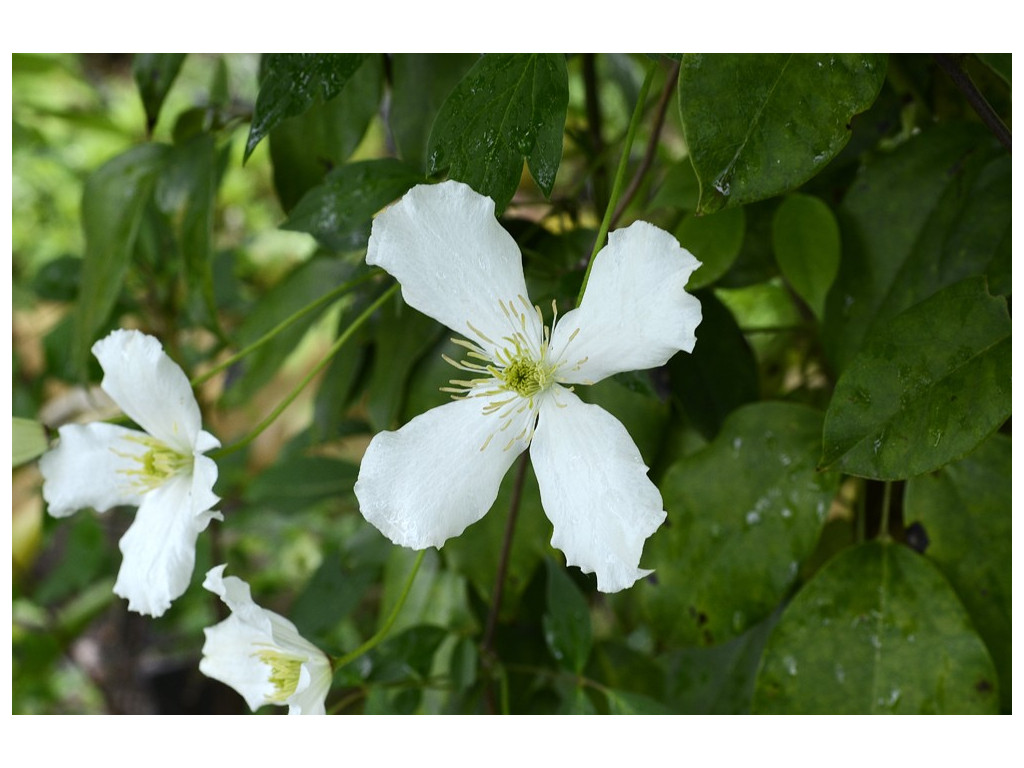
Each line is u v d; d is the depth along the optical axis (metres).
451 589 0.35
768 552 0.29
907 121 0.31
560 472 0.24
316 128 0.32
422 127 0.31
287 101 0.26
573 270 0.28
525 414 0.24
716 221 0.29
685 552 0.29
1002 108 0.30
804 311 0.35
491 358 0.24
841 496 0.35
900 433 0.24
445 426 0.24
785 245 0.29
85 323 0.35
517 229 0.32
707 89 0.23
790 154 0.22
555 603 0.31
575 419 0.24
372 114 0.31
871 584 0.28
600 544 0.23
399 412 0.32
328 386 0.35
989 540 0.28
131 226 0.35
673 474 0.30
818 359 0.35
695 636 0.29
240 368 0.36
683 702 0.35
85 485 0.27
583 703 0.31
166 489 0.27
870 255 0.29
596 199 0.35
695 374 0.30
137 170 0.35
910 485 0.28
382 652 0.31
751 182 0.22
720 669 0.35
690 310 0.22
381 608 0.37
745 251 0.31
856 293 0.29
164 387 0.26
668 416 0.31
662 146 0.40
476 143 0.24
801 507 0.29
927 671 0.27
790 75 0.23
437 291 0.24
